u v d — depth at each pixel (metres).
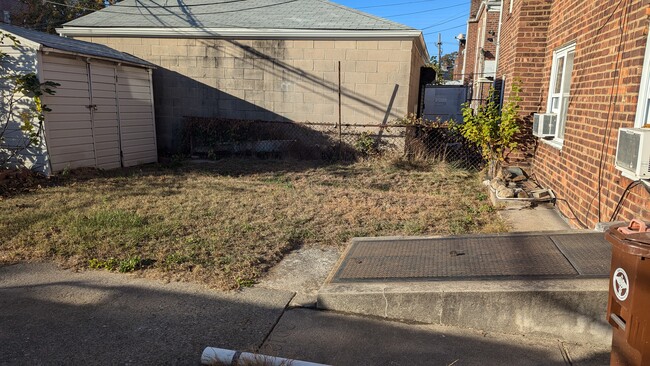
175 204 6.59
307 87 11.70
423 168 9.98
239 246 4.91
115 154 9.83
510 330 3.21
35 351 2.94
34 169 8.19
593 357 2.92
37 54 7.76
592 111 5.08
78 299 3.70
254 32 11.52
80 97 8.80
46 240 4.94
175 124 12.34
